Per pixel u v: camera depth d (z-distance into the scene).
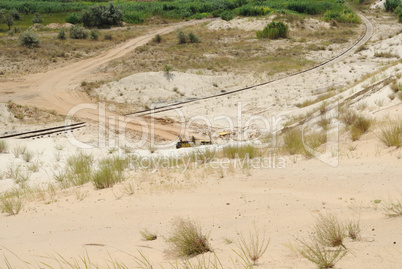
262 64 52.75
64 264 5.06
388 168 8.05
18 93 41.62
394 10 107.50
